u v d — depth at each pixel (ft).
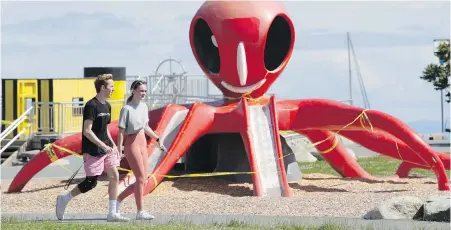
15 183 65.16
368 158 104.17
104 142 44.47
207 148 69.36
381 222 43.24
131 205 52.44
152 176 58.75
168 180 65.36
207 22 62.85
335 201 52.19
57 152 65.10
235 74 63.00
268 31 64.34
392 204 45.34
